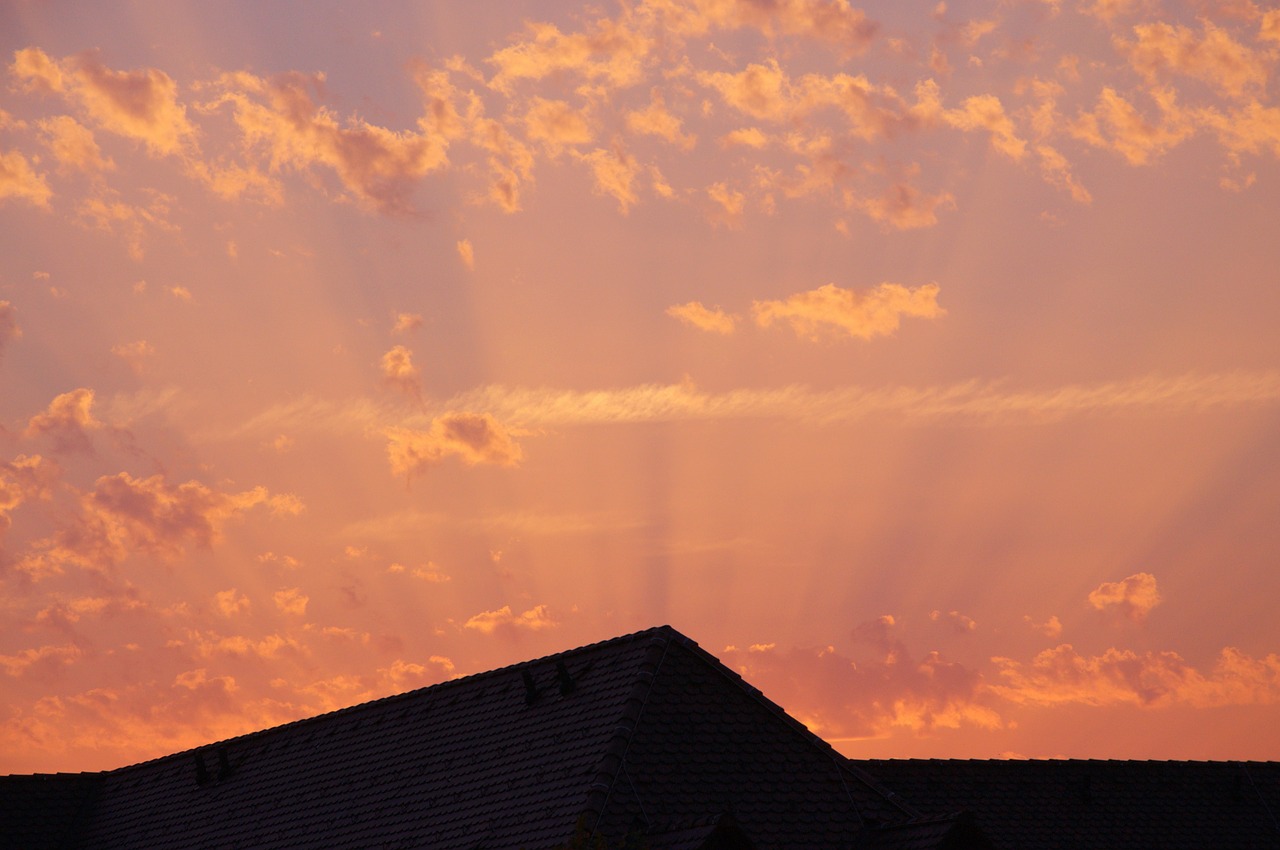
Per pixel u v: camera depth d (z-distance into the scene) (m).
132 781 53.28
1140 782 49.78
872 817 37.50
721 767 36.72
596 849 30.64
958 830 34.50
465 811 37.81
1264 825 49.00
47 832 51.72
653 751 36.22
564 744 37.75
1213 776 50.84
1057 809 47.59
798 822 36.47
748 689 39.03
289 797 44.72
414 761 42.22
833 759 38.47
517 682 42.91
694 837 32.09
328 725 48.31
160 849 46.66
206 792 48.69
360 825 40.47
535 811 35.62
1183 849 46.97
